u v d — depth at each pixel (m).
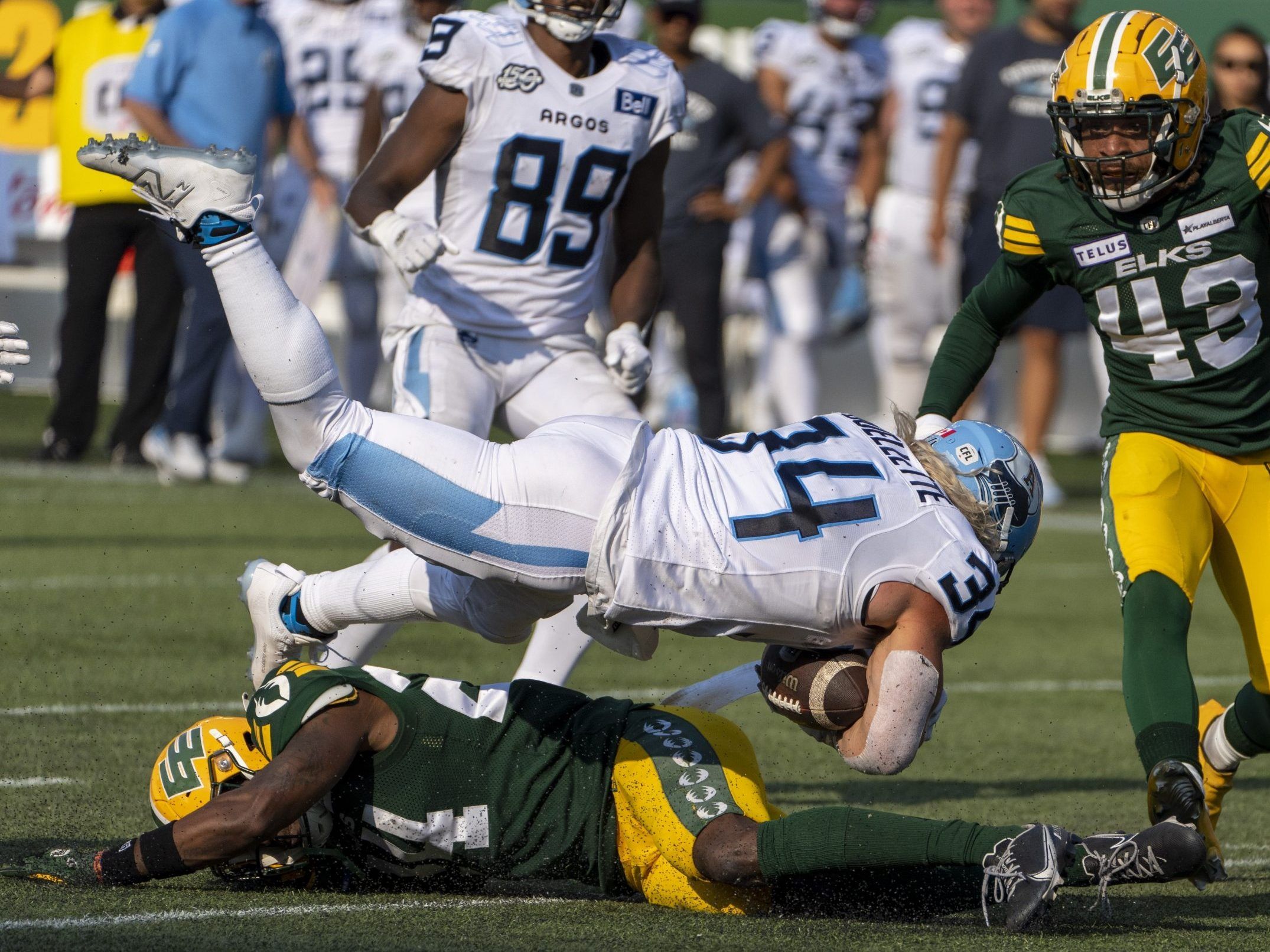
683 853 12.55
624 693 22.50
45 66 50.62
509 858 13.07
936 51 42.00
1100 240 14.97
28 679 21.33
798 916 12.64
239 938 11.31
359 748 12.74
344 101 41.97
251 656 15.54
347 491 13.12
